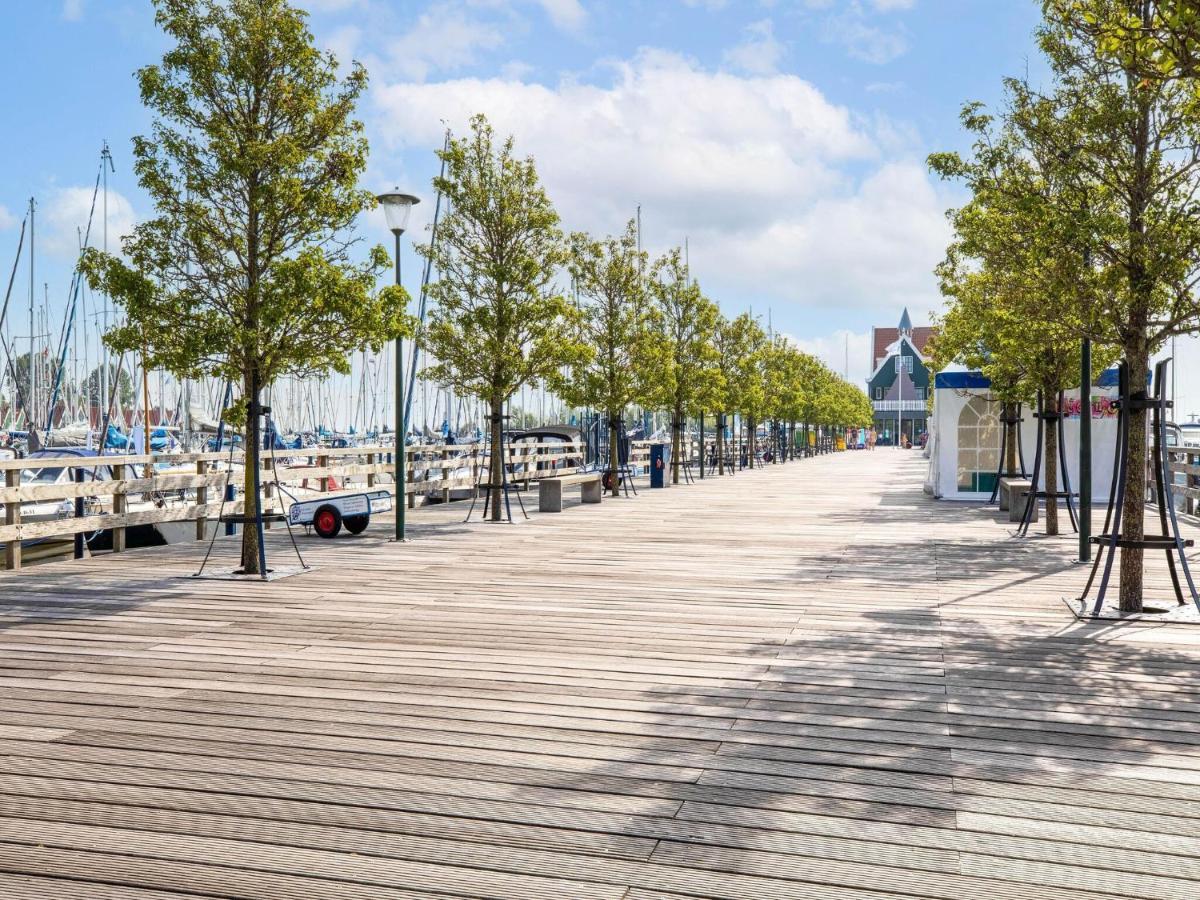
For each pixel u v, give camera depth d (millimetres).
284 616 8125
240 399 10672
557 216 17469
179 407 40000
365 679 5977
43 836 3627
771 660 6488
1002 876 3311
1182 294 7543
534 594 9250
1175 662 6414
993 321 14109
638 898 3146
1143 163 7902
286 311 9898
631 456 36500
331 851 3498
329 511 14609
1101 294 7840
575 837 3625
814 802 3971
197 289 10352
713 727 4996
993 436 22141
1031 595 9164
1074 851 3512
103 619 8008
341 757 4523
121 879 3270
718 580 10164
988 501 21859
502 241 17328
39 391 43125
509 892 3184
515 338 17484
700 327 30359
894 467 42781
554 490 19266
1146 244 7562
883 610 8375
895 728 4977
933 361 24250
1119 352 13641
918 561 11664
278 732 4910
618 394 24609
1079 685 5824
